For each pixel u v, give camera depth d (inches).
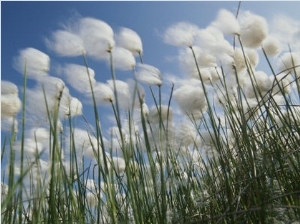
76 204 9.8
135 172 11.0
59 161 9.0
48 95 9.4
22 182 8.1
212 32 15.1
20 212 8.4
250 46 14.7
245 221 10.1
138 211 9.7
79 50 10.9
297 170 11.1
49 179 8.4
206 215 10.8
